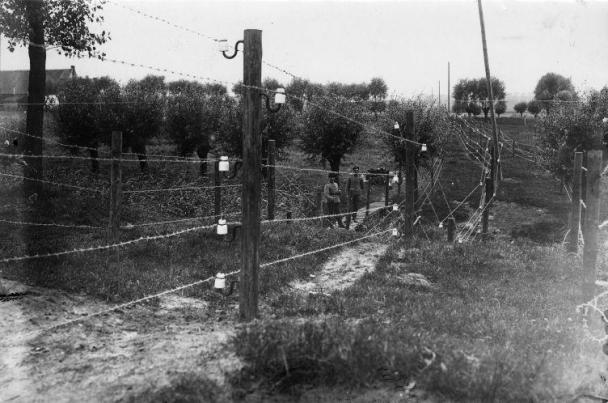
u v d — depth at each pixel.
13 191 17.42
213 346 6.98
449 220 18.64
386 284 11.30
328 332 6.51
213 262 11.97
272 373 6.10
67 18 19.16
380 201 32.75
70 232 14.15
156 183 30.27
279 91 8.26
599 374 6.22
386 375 6.12
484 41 27.80
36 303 8.60
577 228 16.17
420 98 37.72
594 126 31.50
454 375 5.80
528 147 53.94
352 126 39.03
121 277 10.03
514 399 5.61
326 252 14.48
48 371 6.44
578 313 9.09
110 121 33.44
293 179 36.66
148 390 5.80
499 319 8.61
